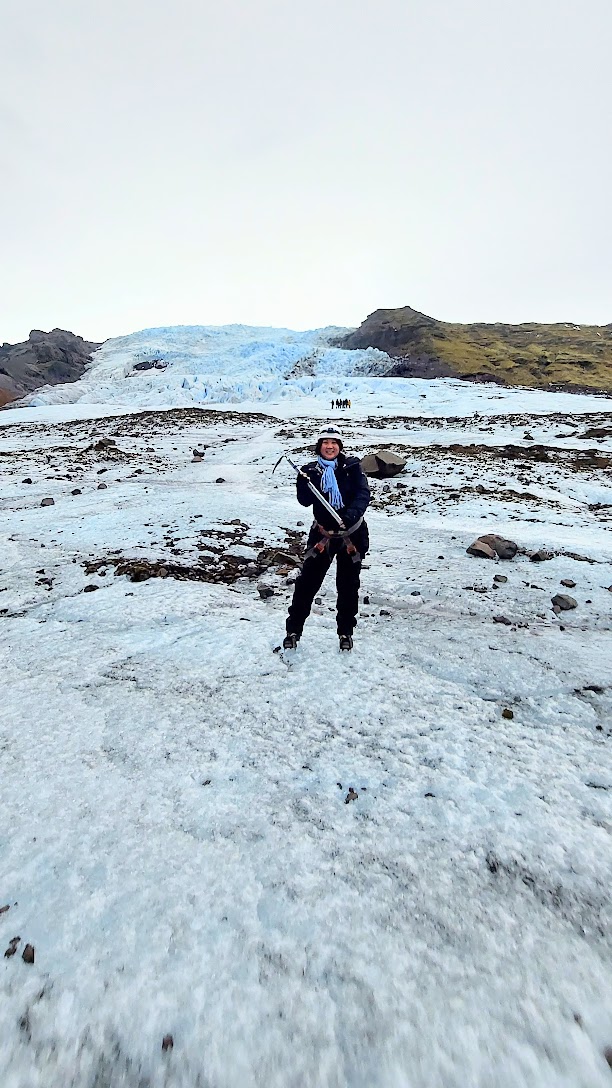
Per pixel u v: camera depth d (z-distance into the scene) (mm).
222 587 5625
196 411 30234
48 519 8797
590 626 4629
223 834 2238
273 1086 1366
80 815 2346
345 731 3000
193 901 1909
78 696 3418
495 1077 1369
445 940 1758
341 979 1627
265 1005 1557
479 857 2117
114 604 5031
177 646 4145
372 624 4586
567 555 6699
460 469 14055
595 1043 1448
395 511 9734
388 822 2314
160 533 7680
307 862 2090
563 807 2396
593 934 1787
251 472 13836
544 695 3393
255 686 3512
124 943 1752
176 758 2758
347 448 17922
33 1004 1564
